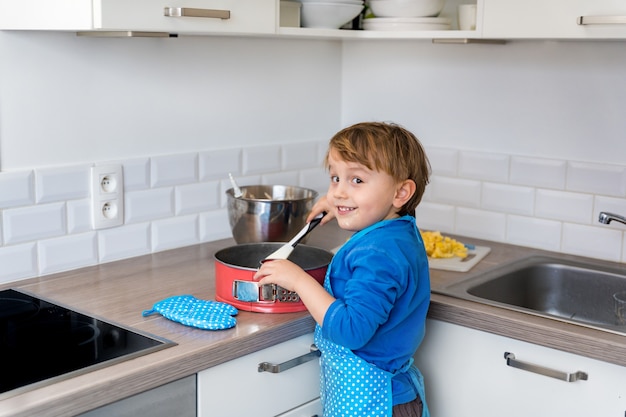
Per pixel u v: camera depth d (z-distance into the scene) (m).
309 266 1.94
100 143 2.02
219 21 1.81
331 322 1.55
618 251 2.18
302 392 1.76
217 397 1.55
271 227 2.05
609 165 2.17
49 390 1.29
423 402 1.77
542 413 1.70
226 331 1.59
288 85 2.49
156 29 1.68
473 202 2.44
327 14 2.15
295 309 1.72
